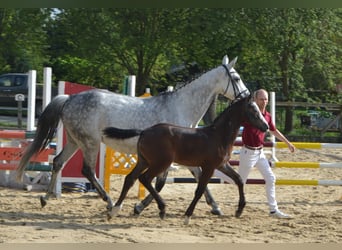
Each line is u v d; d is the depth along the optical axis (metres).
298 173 16.92
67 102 10.70
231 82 10.68
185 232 9.26
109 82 30.02
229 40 26.22
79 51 26.88
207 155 9.62
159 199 9.66
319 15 27.16
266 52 27.73
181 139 9.57
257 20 25.59
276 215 10.58
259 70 29.30
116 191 13.19
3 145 14.19
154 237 8.84
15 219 9.93
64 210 10.87
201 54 27.16
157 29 25.59
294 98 30.56
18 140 13.59
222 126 9.81
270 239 8.88
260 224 9.98
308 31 27.31
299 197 13.08
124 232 9.13
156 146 9.51
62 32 27.08
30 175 14.35
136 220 10.12
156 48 25.83
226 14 24.83
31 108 13.74
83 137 10.52
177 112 10.57
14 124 25.61
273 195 10.62
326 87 31.77
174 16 25.31
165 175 10.48
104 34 25.58
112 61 26.80
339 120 27.58
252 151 10.46
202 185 9.72
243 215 10.78
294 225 9.89
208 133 9.73
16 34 28.17
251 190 13.91
